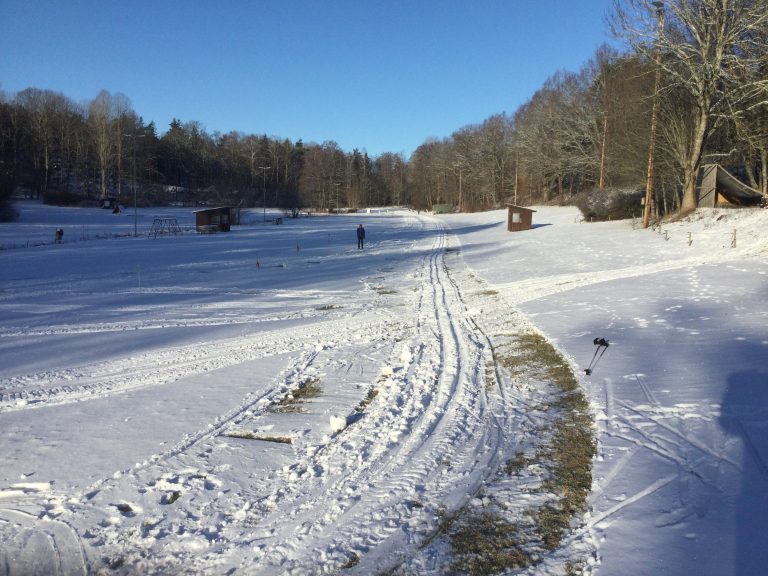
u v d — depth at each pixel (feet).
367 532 14.84
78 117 298.56
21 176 268.21
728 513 14.34
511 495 16.35
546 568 12.92
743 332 30.50
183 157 378.73
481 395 25.44
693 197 93.71
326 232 168.66
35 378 30.22
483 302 49.96
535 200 264.93
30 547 15.02
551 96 225.56
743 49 86.79
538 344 33.17
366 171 487.61
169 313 49.49
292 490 17.33
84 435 22.24
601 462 17.79
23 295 59.21
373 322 43.93
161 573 13.70
